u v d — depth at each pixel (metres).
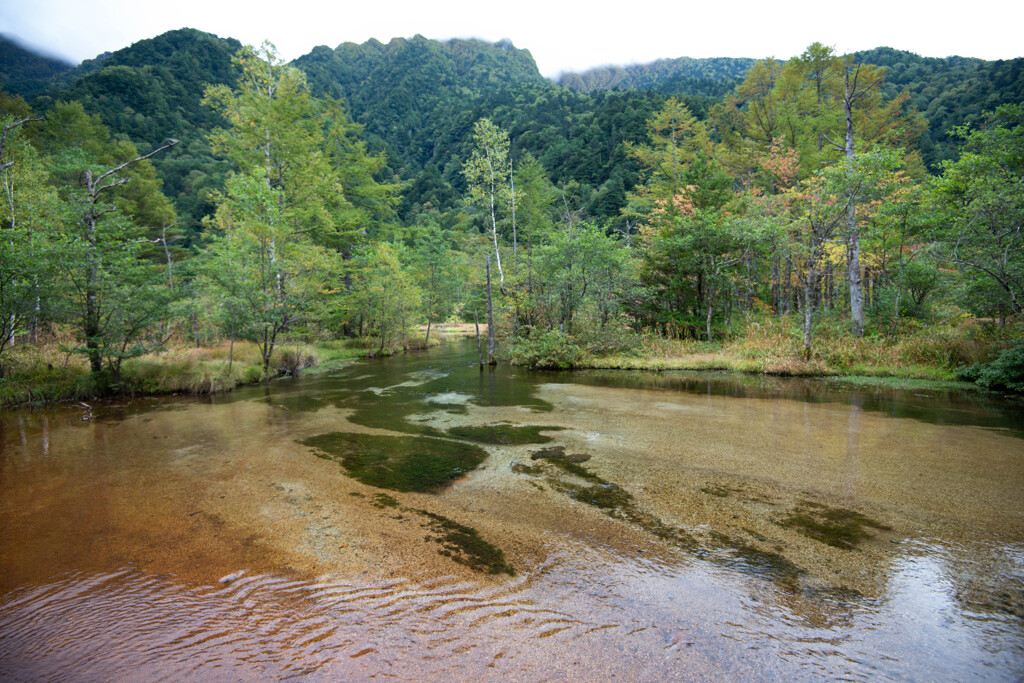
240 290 14.49
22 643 2.79
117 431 8.01
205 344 17.72
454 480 5.43
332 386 13.30
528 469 5.78
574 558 3.63
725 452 6.35
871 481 5.16
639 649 2.61
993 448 6.30
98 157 29.77
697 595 3.12
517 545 3.85
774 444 6.69
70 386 11.13
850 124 17.05
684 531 4.05
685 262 18.61
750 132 31.22
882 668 2.45
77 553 3.83
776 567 3.46
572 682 2.37
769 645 2.64
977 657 2.53
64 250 10.40
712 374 14.39
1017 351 10.25
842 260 19.70
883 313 18.11
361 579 3.38
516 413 9.19
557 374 15.41
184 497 5.00
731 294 20.20
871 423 7.81
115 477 5.65
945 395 10.22
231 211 20.47
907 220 14.23
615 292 18.77
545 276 19.06
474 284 37.97
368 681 2.41
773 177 25.69
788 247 16.48
